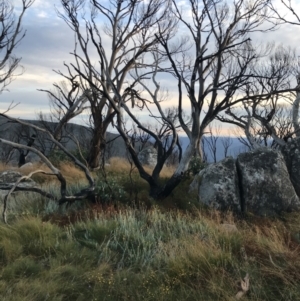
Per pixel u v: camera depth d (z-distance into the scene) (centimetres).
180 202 1070
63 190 1012
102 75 1116
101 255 692
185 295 551
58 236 766
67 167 1534
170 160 2472
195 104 1055
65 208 1008
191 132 1079
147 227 831
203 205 1034
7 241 707
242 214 1024
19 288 560
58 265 636
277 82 1748
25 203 1048
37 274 615
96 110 1666
